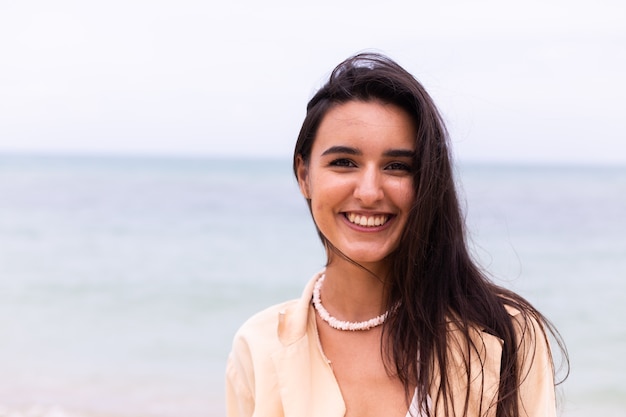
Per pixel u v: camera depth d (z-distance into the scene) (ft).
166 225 83.10
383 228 7.30
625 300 45.24
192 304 46.73
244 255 63.93
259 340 8.22
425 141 7.18
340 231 7.39
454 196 7.55
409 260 7.42
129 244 70.64
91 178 161.27
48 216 91.30
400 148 7.18
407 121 7.25
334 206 7.30
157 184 141.08
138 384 30.91
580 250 61.26
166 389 30.25
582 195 111.24
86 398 28.94
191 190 126.52
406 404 7.42
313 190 7.54
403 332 7.57
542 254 59.31
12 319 43.19
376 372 7.66
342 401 7.50
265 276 55.16
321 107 7.40
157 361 34.47
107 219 88.84
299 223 83.41
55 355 35.47
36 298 48.96
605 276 51.75
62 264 60.90
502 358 7.47
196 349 36.63
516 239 65.92
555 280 50.70
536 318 7.79
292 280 53.57
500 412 7.30
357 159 7.20
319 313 8.05
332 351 7.90
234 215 91.40
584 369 32.68
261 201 108.06
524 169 227.61
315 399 7.65
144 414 27.20
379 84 7.18
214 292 50.01
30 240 73.77
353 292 7.85
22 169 208.33
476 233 11.23
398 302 7.74
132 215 92.27
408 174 7.29
